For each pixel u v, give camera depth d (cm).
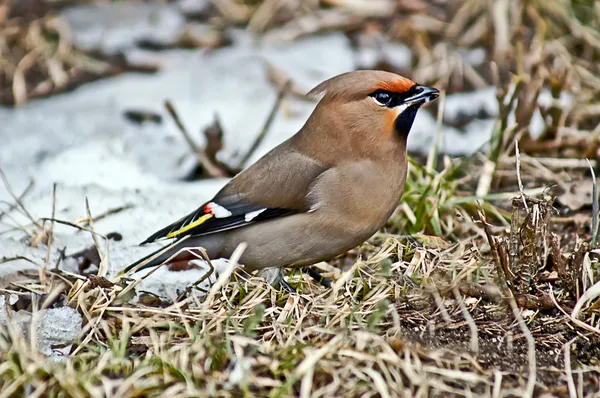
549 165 1334
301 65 1758
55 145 1520
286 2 1933
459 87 1659
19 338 835
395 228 1200
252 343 836
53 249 1147
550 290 930
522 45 1638
